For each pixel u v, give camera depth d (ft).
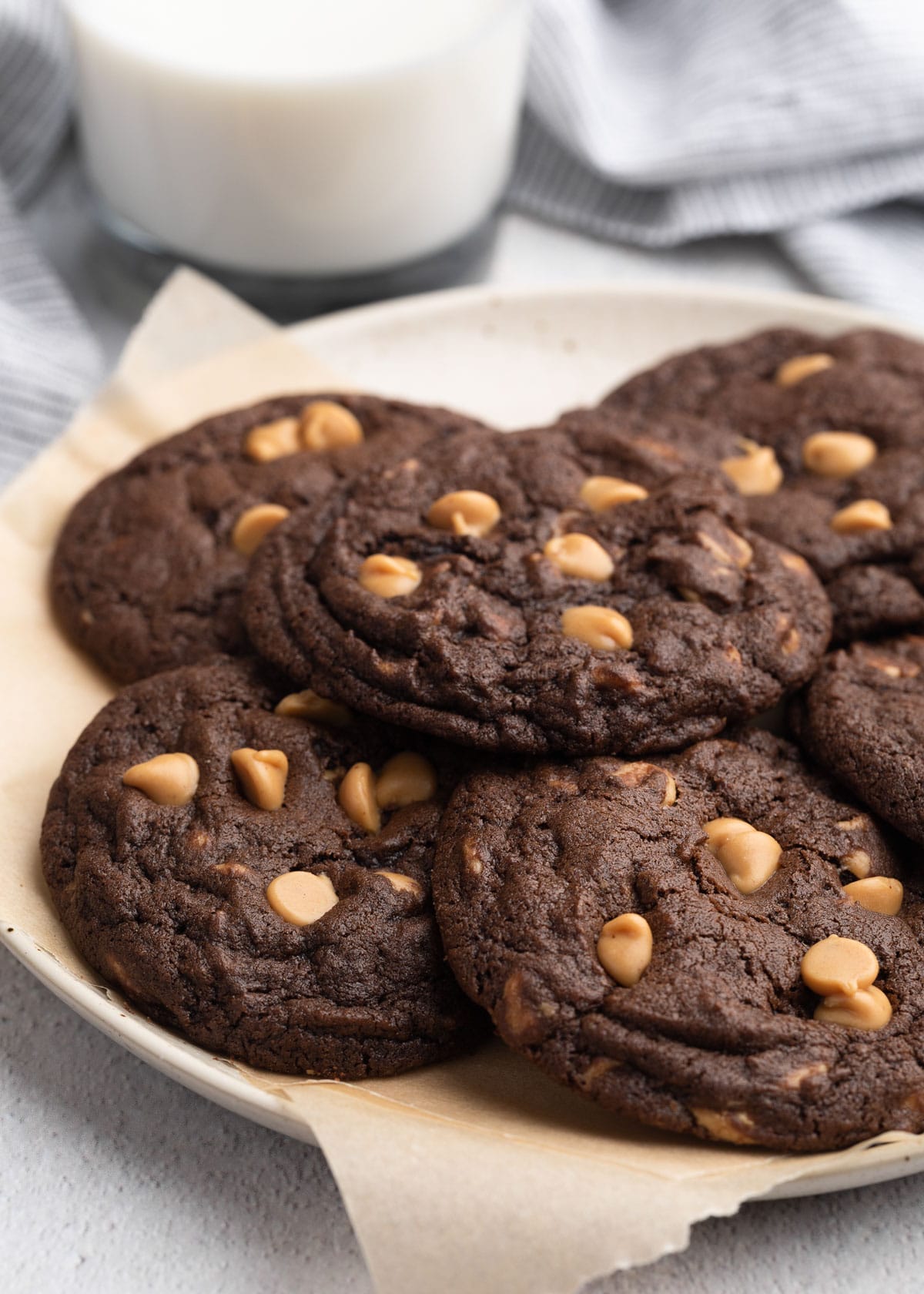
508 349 1.68
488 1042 1.22
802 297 1.67
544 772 1.24
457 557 1.30
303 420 1.49
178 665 1.38
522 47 1.76
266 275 1.76
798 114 1.81
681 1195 1.11
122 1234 1.19
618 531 1.32
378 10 1.69
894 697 1.30
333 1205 1.20
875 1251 1.18
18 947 1.22
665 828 1.22
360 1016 1.19
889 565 1.38
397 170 1.70
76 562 1.44
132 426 1.56
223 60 1.64
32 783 1.33
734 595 1.29
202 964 1.19
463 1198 1.11
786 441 1.46
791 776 1.28
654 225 1.87
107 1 1.68
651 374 1.54
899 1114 1.14
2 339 1.62
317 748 1.28
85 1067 1.26
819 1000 1.18
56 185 1.90
